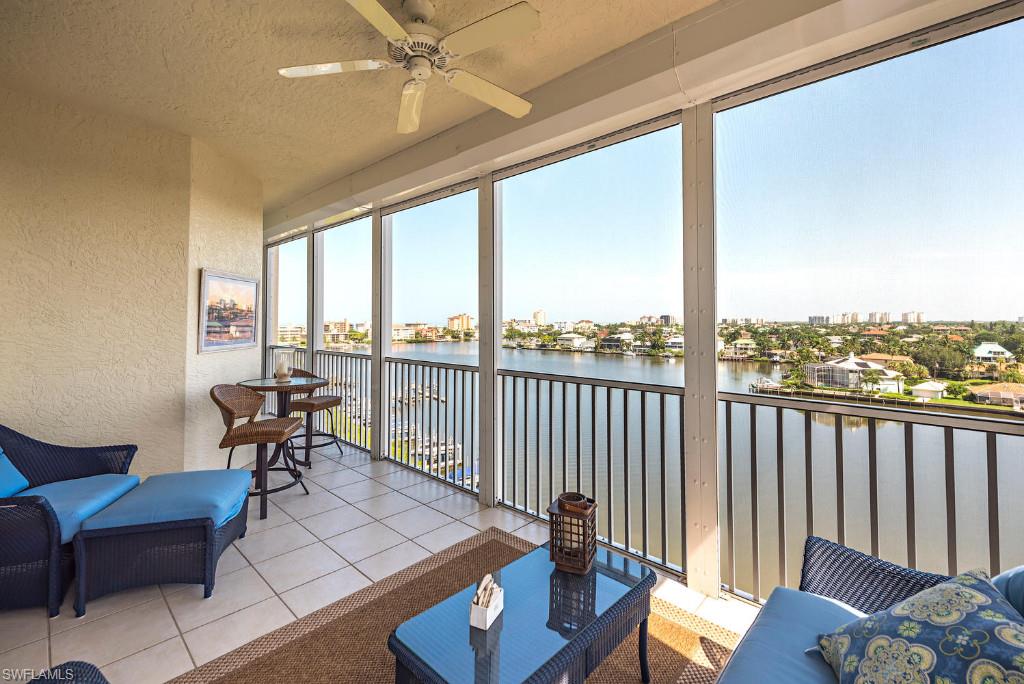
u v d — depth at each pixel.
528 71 2.77
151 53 2.57
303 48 2.53
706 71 2.23
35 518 2.06
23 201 2.98
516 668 1.26
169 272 3.61
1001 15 1.67
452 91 2.98
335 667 1.81
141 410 3.46
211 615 2.13
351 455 4.77
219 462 4.02
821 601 1.47
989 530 1.75
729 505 2.42
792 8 1.95
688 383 2.45
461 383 3.88
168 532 2.23
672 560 2.80
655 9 2.22
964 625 1.03
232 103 3.14
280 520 3.16
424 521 3.17
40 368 3.04
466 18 2.28
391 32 1.84
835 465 2.12
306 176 4.60
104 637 1.97
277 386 3.79
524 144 3.07
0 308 2.89
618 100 2.56
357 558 2.66
